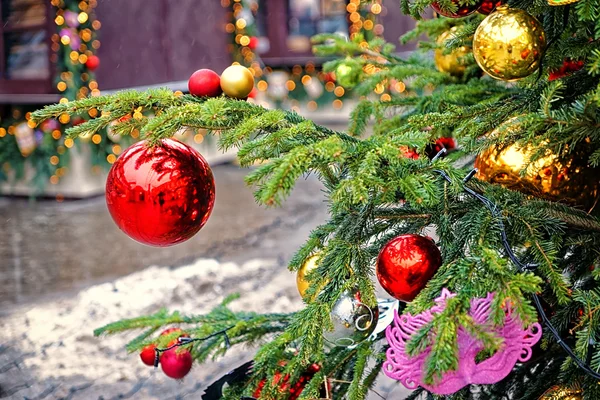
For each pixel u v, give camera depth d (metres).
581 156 1.04
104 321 2.76
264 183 0.92
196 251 3.84
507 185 1.05
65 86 4.63
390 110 1.50
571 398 1.04
